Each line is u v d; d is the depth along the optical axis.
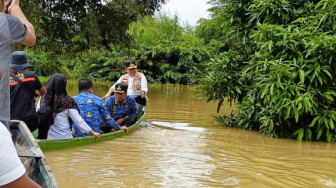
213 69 8.57
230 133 7.55
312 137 7.53
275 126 7.43
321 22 7.59
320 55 7.05
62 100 5.95
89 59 26.02
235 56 8.52
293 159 5.67
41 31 11.52
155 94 15.59
